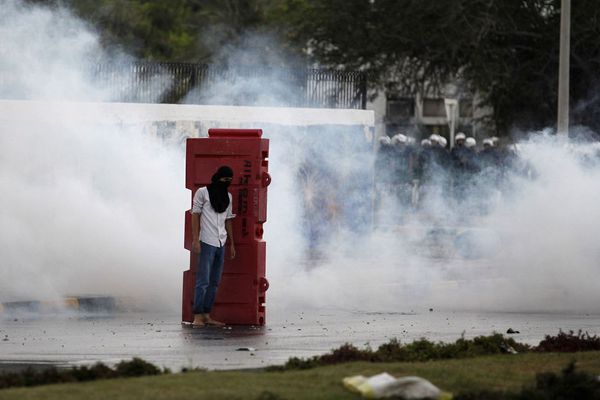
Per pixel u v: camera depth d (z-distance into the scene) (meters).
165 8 151.75
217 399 23.95
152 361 32.72
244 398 24.05
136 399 23.95
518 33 114.75
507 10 116.44
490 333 40.31
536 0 116.69
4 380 26.31
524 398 24.91
